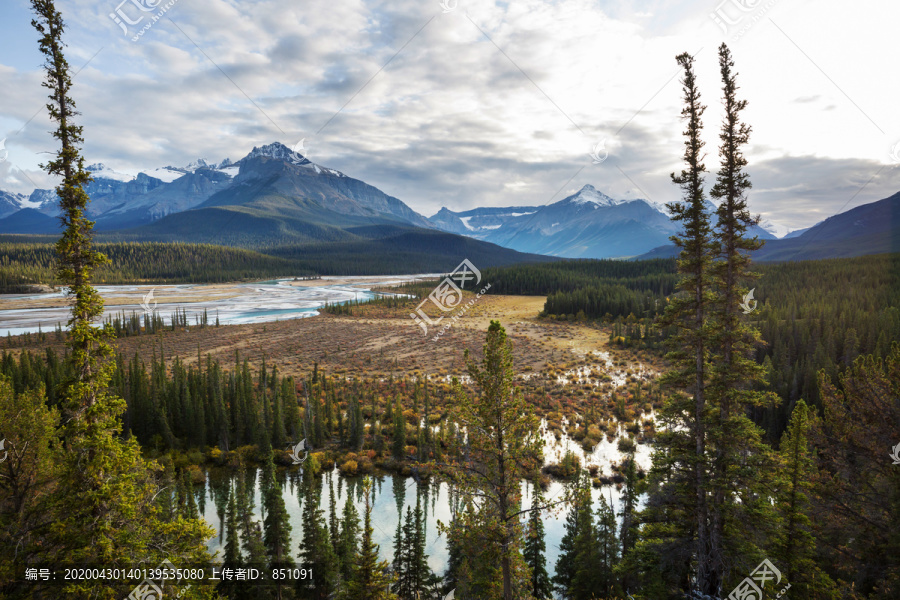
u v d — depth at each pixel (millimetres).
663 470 23672
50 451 22406
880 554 21109
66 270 18078
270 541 38688
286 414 71000
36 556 17672
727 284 23641
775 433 63844
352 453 65812
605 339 146250
